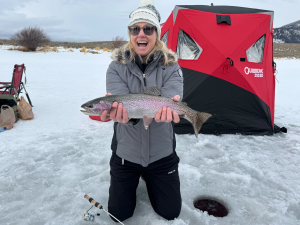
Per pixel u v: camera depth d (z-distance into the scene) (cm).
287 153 409
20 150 396
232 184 309
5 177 313
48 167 343
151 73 212
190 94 500
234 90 501
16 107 562
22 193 280
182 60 507
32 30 2864
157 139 214
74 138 457
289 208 263
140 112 186
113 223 232
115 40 3556
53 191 285
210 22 498
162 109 179
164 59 212
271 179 322
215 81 496
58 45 4156
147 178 239
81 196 275
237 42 491
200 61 499
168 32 538
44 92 885
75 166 347
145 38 205
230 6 551
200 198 282
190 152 405
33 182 304
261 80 518
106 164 355
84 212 247
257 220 243
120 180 220
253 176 332
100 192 282
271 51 542
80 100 773
